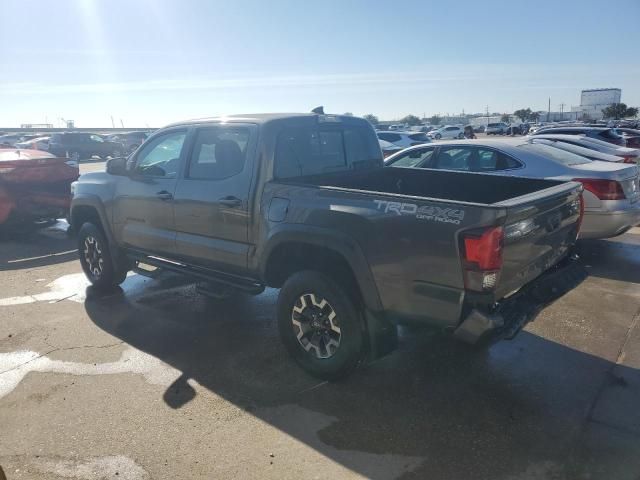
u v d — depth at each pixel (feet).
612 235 21.58
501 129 181.16
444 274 10.05
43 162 28.66
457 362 13.48
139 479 9.30
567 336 14.85
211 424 10.92
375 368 13.24
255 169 13.38
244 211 13.55
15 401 12.00
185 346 14.79
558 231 12.23
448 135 169.17
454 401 11.62
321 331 12.52
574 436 10.24
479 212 9.61
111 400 11.94
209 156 14.75
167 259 16.76
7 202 27.48
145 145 17.08
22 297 19.38
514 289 10.59
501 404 11.46
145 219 16.83
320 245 11.80
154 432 10.68
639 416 10.87
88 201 18.92
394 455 9.80
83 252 20.20
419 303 10.53
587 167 22.03
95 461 9.80
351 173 15.65
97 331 15.98
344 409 11.38
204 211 14.61
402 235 10.51
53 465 9.71
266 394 12.09
